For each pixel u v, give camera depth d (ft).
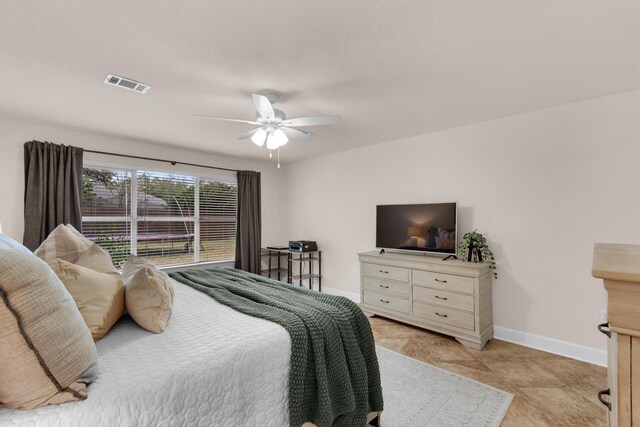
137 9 5.07
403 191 13.32
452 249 11.24
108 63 6.84
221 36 5.84
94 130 11.87
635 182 8.34
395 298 12.00
